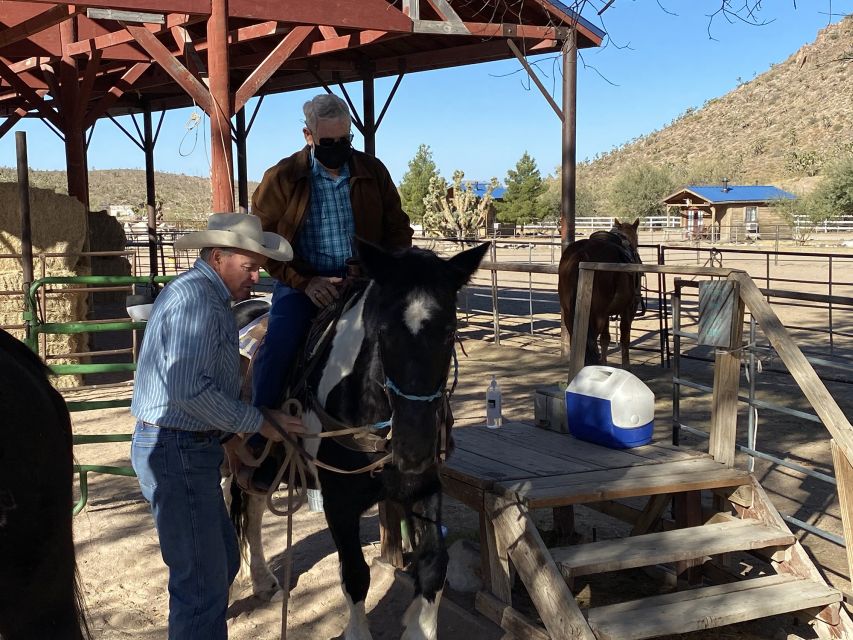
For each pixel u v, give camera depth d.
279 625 4.33
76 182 13.30
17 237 11.03
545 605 3.60
